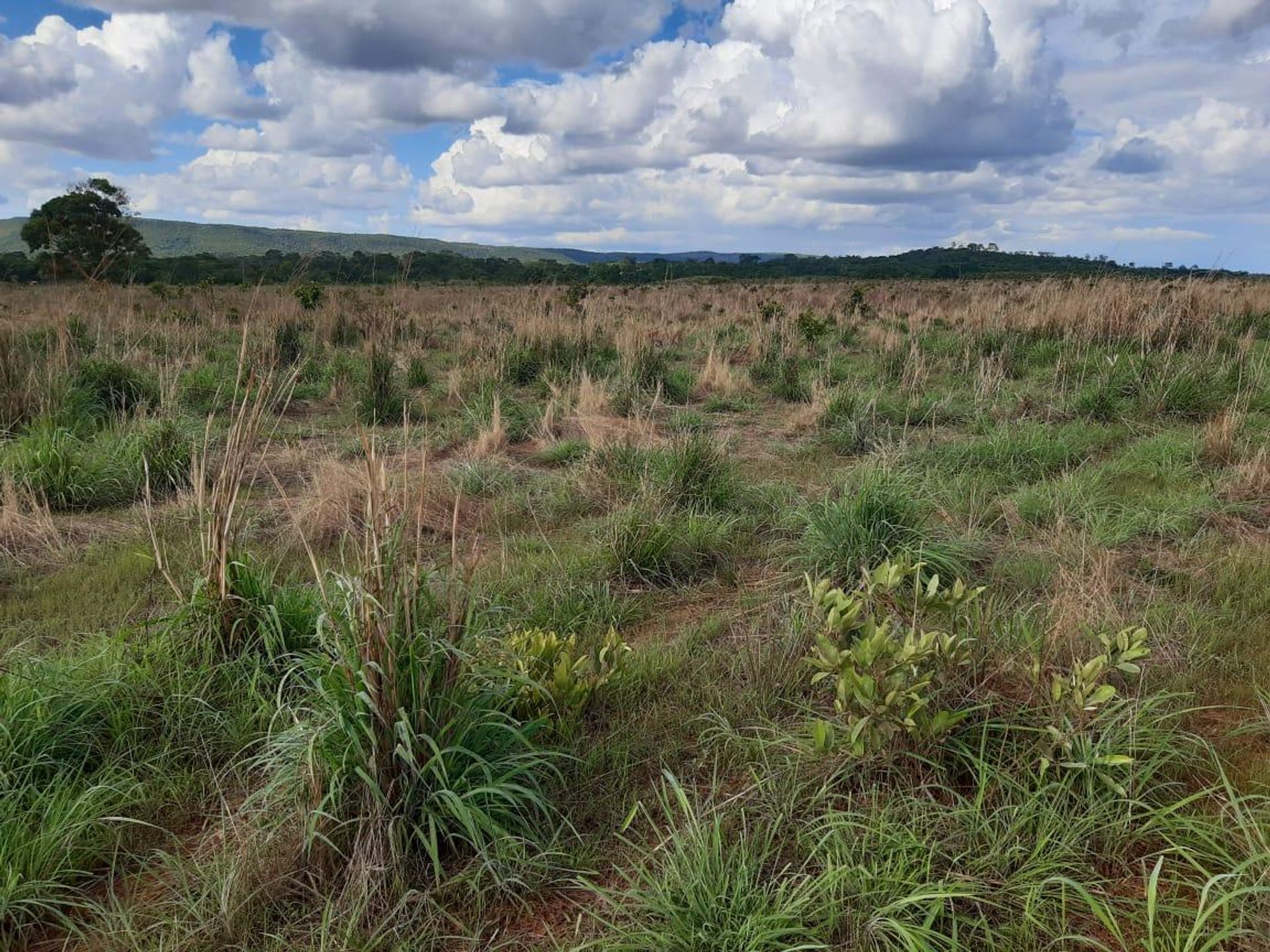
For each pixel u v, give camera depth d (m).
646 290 30.41
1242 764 2.76
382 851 2.43
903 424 8.52
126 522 5.71
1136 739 2.72
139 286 17.53
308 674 3.13
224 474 3.59
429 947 2.23
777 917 2.08
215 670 3.40
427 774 2.60
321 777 2.58
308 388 10.40
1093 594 3.46
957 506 5.55
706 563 5.06
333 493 5.57
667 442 7.29
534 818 2.70
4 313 10.05
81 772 2.88
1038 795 2.46
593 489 6.28
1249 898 2.17
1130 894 2.28
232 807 2.87
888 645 2.74
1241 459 6.22
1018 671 3.12
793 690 3.42
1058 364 9.66
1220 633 3.64
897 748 2.73
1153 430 7.77
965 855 2.37
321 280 10.32
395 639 2.56
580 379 10.47
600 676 3.37
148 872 2.56
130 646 3.48
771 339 13.20
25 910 2.34
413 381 11.06
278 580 4.60
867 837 2.40
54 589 4.63
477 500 6.29
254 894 2.34
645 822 2.72
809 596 4.20
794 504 5.88
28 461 6.16
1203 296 13.51
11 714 2.93
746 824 2.57
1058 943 2.12
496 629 3.63
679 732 3.21
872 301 26.69
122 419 7.85
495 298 22.86
